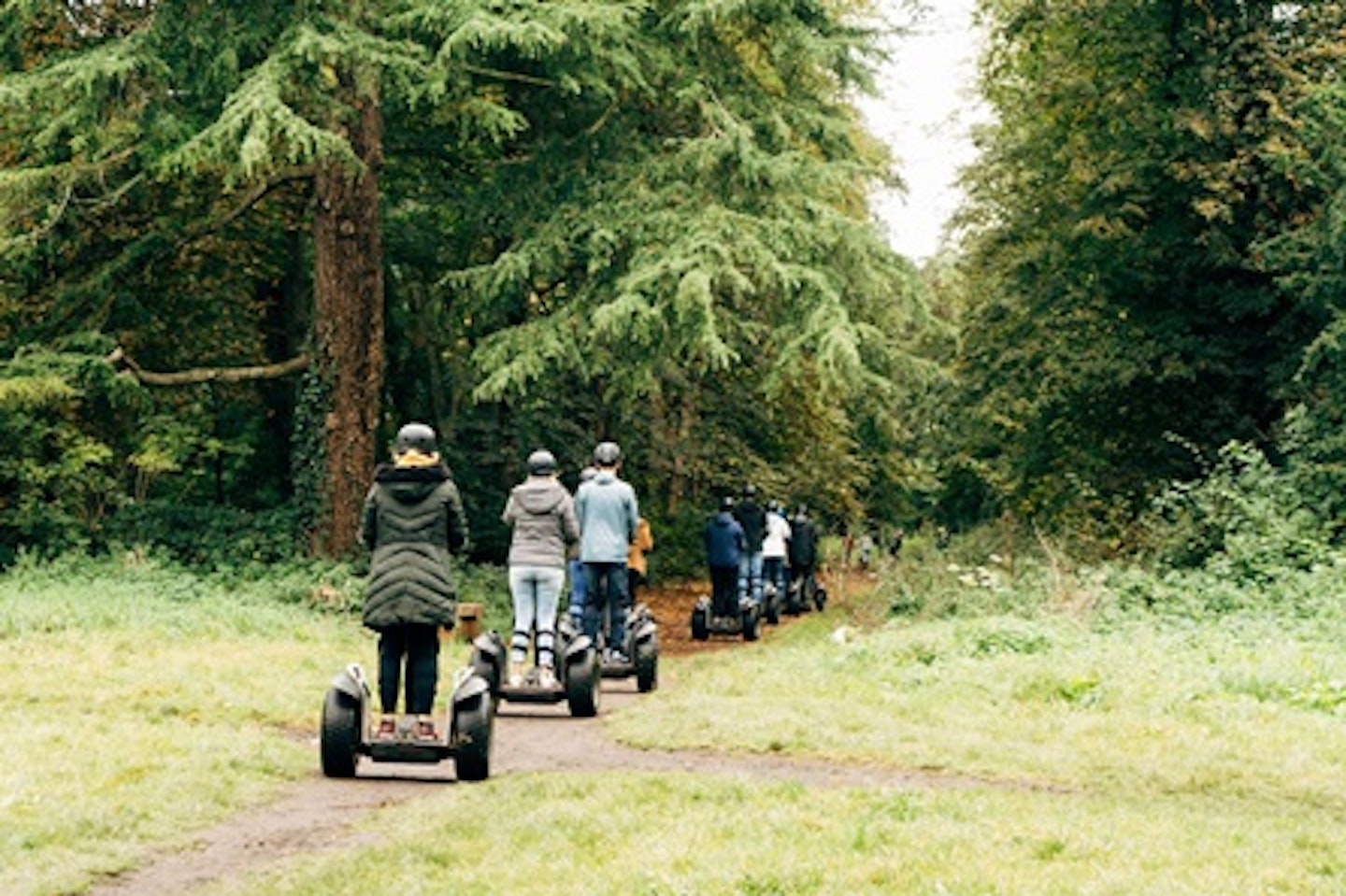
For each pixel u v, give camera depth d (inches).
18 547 853.8
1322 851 294.2
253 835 319.3
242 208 896.9
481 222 933.2
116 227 929.5
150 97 784.9
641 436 1202.0
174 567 807.7
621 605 575.5
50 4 822.5
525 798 346.6
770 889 254.1
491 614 836.0
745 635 900.0
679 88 885.2
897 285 861.2
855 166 875.4
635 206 836.6
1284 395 922.1
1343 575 728.3
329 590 780.0
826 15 893.2
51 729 413.1
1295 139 930.1
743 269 844.6
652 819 315.6
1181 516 865.5
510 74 877.2
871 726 458.0
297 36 757.9
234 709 474.9
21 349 848.9
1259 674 523.5
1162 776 388.5
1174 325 1008.2
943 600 856.9
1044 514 1066.1
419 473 385.4
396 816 336.5
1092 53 1062.4
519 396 1038.4
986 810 326.6
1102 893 250.5
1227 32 980.6
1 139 890.1
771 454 1387.8
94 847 298.4
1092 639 637.3
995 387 1056.8
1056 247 1041.5
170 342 1000.2
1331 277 874.1
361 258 873.5
